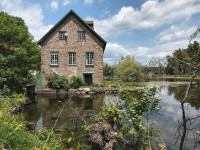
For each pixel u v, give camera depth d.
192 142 4.48
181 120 6.22
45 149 3.59
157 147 4.24
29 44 11.27
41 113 8.21
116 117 5.00
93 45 19.44
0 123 4.16
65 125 6.27
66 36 19.19
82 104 10.56
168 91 15.04
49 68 19.06
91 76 19.78
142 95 4.72
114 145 4.44
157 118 6.51
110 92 16.39
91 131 4.83
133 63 25.81
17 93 10.33
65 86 17.12
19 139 3.56
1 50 10.11
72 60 19.28
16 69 9.60
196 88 4.11
